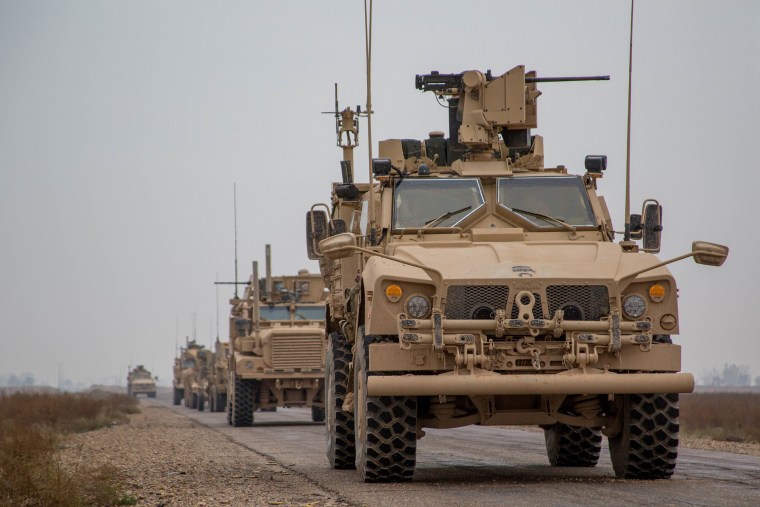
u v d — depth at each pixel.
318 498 35.75
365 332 39.84
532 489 37.19
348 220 53.09
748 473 44.03
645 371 39.38
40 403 122.38
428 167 46.50
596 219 44.41
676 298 39.44
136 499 38.00
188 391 191.88
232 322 117.25
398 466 39.81
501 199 45.00
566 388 37.84
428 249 41.28
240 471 49.12
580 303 39.00
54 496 37.19
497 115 48.47
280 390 110.38
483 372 38.22
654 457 40.22
